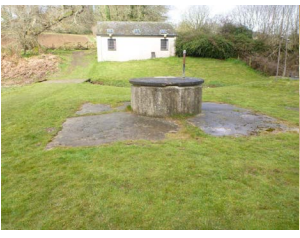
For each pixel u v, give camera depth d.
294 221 2.09
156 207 2.27
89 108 6.46
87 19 25.98
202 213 2.19
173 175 2.82
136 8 26.34
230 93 9.05
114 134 4.29
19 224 2.10
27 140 4.13
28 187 2.65
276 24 21.28
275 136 4.18
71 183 2.69
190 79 5.87
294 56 18.06
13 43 19.95
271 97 8.25
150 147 3.63
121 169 2.97
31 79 14.63
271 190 2.53
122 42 19.81
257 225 2.05
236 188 2.56
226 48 20.03
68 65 18.53
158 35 20.20
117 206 2.29
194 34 20.98
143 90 5.36
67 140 4.07
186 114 5.45
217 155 3.36
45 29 22.52
